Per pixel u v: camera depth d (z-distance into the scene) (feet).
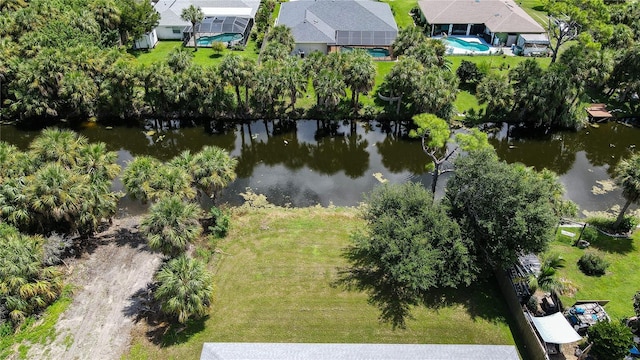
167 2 264.72
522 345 98.63
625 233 128.98
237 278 114.01
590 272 114.83
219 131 184.75
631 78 188.96
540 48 238.68
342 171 162.71
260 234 128.06
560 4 207.51
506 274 108.06
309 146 176.96
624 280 113.60
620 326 90.63
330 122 190.29
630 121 189.98
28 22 192.95
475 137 128.98
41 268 104.99
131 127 184.96
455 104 196.75
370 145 177.68
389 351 89.86
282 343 92.94
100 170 120.57
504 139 180.55
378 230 105.09
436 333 101.19
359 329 101.91
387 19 248.52
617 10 249.14
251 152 173.17
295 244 124.77
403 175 160.76
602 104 196.95
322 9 248.93
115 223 131.64
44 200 108.27
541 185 105.91
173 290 92.32
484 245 110.01
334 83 171.32
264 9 262.67
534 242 101.81
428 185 154.30
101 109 186.91
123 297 108.27
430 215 105.40
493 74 187.73
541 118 181.47
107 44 213.46
